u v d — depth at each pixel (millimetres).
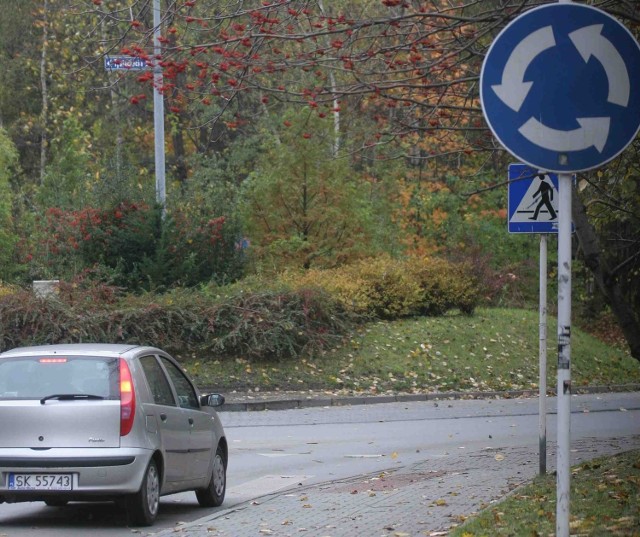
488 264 57625
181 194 50031
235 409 36125
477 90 15898
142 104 66500
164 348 40531
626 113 9430
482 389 41656
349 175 52156
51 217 47219
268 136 53812
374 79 16297
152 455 16766
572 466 20641
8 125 75125
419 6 15844
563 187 9375
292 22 15391
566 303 9172
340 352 42625
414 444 27594
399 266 49094
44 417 16422
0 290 44469
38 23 63281
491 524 14289
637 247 21125
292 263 49938
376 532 15047
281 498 18859
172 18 15820
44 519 17641
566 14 9438
